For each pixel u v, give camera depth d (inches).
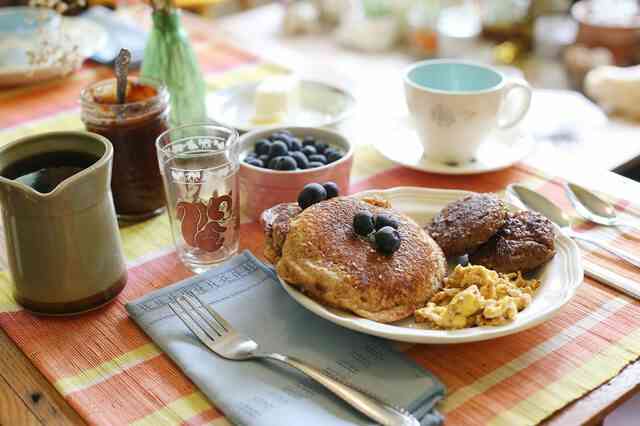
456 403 23.5
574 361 24.8
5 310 27.3
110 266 27.1
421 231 27.2
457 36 82.7
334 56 85.0
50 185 26.7
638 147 44.4
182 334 25.6
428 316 25.0
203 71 45.4
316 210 26.6
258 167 30.7
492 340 25.6
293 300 27.0
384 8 86.1
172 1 36.3
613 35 76.6
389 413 22.6
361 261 25.4
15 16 44.3
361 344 25.1
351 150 31.5
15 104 41.7
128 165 31.0
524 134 37.0
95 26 47.3
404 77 35.2
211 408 23.5
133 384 24.3
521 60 83.2
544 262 27.1
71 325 26.6
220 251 29.5
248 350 24.8
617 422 36.1
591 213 31.6
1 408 23.8
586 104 63.9
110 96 32.3
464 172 33.9
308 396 23.5
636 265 28.4
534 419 22.9
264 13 98.1
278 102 38.1
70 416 23.5
